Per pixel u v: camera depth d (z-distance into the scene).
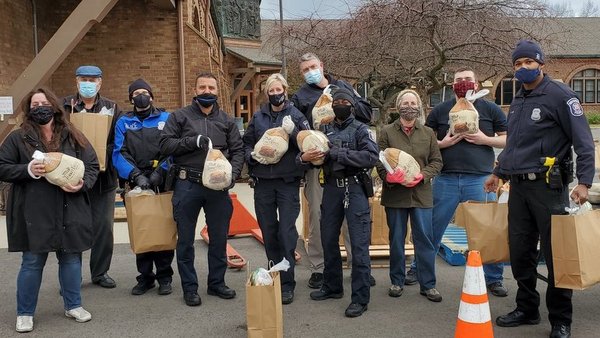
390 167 4.96
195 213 5.10
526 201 4.39
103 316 4.93
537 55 4.19
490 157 5.39
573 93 4.16
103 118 5.12
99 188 5.52
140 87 5.26
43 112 4.46
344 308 5.05
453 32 11.97
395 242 5.31
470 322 3.82
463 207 4.82
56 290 5.67
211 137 5.01
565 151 4.25
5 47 10.70
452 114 5.23
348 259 6.29
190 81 12.82
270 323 3.90
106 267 5.78
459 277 6.03
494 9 12.11
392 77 13.31
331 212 4.99
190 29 12.76
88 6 9.05
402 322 4.72
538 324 4.62
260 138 5.09
